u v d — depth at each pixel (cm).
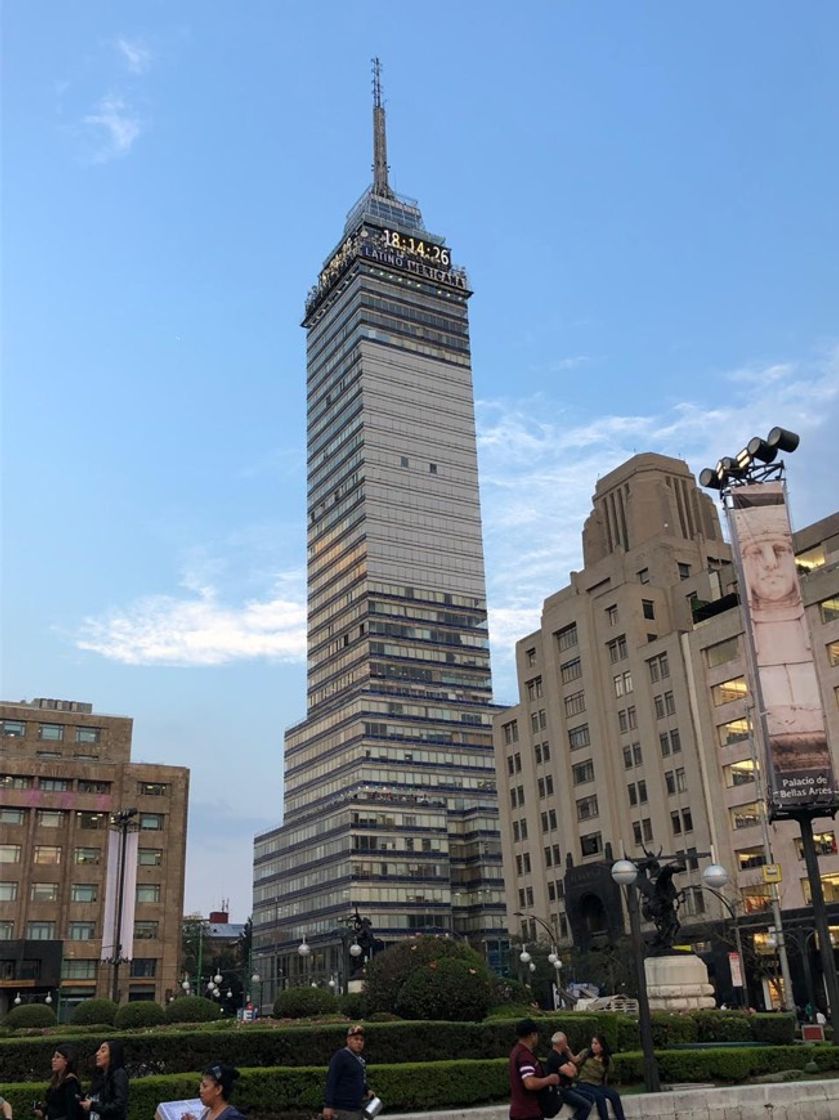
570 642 10356
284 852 17150
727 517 3353
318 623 19238
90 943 9038
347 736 16812
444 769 16900
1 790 9088
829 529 8269
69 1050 1400
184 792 9931
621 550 10319
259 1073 1952
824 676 7506
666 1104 1973
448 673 17900
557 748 10194
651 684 9206
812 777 3022
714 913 7969
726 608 8944
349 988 4209
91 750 10350
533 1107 1274
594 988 6134
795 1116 2075
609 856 8881
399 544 18512
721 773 8331
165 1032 2152
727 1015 2841
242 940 19288
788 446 3331
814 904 2917
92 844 9344
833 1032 2692
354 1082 1350
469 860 16125
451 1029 2288
